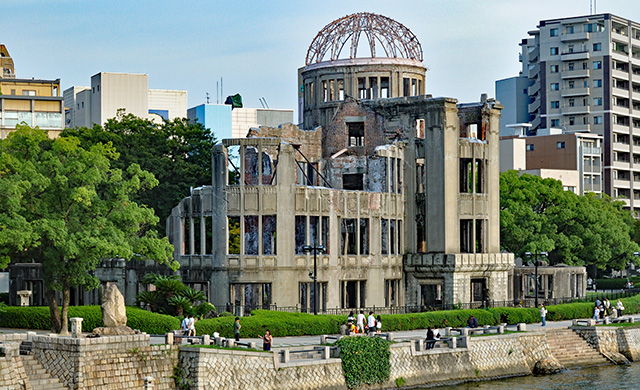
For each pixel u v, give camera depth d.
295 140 110.19
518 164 180.75
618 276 180.75
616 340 90.38
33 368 56.34
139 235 112.88
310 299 95.62
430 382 72.69
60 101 157.00
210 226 100.69
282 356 64.25
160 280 83.44
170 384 59.47
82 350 55.72
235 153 140.00
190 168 117.31
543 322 92.38
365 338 68.81
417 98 107.94
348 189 109.75
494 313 92.88
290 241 92.75
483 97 112.50
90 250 73.00
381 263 102.81
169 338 60.62
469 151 109.31
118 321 61.22
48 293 74.19
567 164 186.00
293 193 92.94
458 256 104.69
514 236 132.38
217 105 165.00
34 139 76.50
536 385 75.19
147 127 122.31
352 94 117.06
